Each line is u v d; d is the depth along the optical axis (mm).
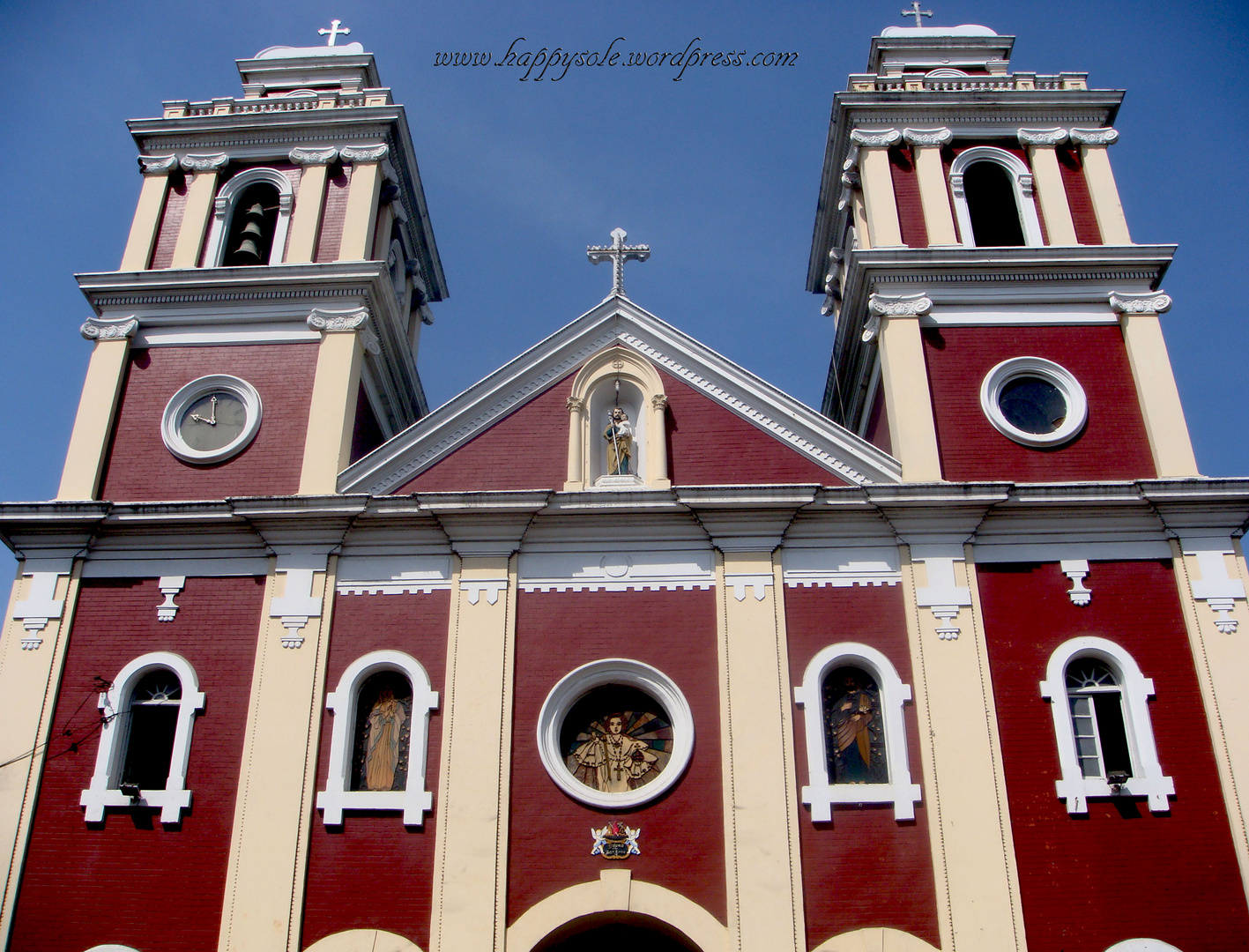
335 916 16047
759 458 19578
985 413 20031
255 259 22781
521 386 20250
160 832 16688
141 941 16016
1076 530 18500
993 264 21219
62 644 18078
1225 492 18422
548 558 18500
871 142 23031
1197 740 16906
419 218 26344
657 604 18109
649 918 15969
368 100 24078
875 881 16062
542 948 16094
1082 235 22000
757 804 16469
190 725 17406
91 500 19484
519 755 17031
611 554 18500
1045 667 17438
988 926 15633
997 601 17969
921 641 17578
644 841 16422
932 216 22172
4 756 17203
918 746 16953
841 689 17656
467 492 18594
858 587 18172
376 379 22609
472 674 17500
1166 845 16188
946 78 23656
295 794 16719
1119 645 17594
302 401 20516
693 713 17266
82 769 17203
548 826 16531
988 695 17141
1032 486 18516
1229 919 15750
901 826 16406
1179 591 18016
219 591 18484
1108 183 22391
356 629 18047
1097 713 17406
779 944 15633
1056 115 23203
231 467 19922
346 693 17500
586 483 19406
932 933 15766
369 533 18734
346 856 16406
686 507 18516
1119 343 20797
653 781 16953
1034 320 21000
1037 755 16828
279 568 18453
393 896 16141
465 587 18188
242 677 17797
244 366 20953
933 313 21062
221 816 16781
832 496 18547
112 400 20500
